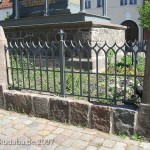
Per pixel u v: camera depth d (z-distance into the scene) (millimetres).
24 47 4473
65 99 3895
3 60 4711
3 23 9305
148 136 3289
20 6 9367
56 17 7863
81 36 7008
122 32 9273
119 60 8039
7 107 4547
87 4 23906
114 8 22891
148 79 3197
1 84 4590
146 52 3182
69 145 3211
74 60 6945
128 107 3467
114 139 3350
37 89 4602
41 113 4133
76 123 3801
